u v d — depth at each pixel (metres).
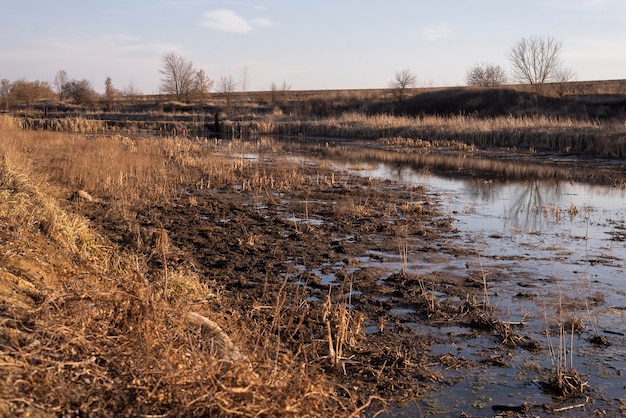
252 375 4.37
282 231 12.05
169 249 10.18
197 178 19.12
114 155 20.86
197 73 79.94
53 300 5.06
